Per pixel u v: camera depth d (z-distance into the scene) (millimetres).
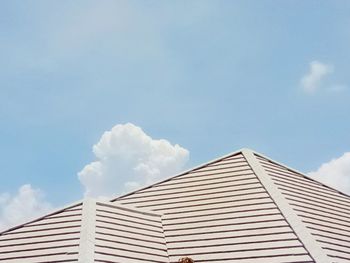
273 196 18656
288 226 16328
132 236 16719
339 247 16094
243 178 21266
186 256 15984
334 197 22688
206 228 17531
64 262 14133
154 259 15750
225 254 15547
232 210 18375
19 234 16812
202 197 20375
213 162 24047
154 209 20188
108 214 17719
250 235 16281
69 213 17547
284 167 24281
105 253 14859
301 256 14484
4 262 15055
